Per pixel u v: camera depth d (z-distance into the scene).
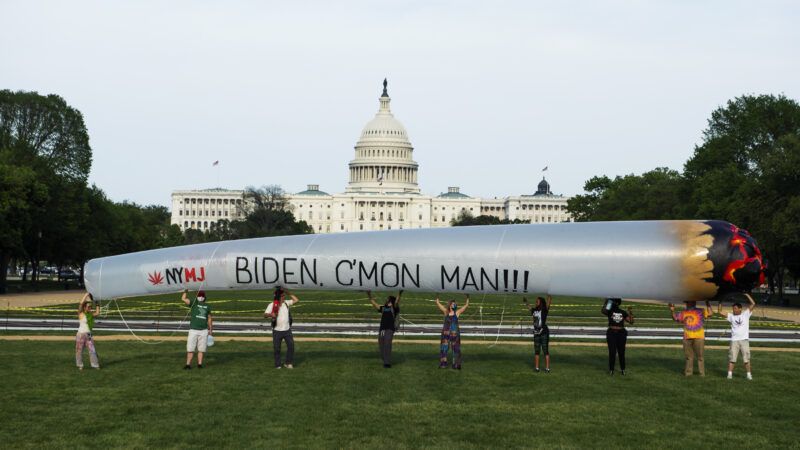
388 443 21.73
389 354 33.78
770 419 24.83
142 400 26.69
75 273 199.50
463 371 32.91
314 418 24.34
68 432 22.59
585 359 37.03
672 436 22.73
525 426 23.64
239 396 27.39
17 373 31.52
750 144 127.75
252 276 32.88
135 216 187.75
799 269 106.62
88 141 129.12
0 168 103.12
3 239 101.88
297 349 39.97
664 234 30.39
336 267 32.22
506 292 31.70
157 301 80.00
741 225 99.38
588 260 30.50
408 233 32.44
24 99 123.94
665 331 54.50
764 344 46.47
